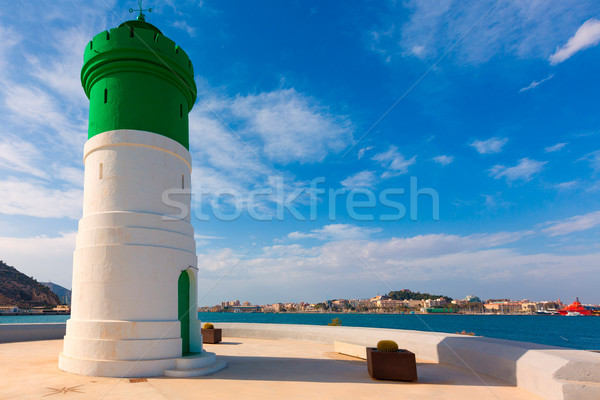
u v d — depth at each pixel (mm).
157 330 12367
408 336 16641
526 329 159625
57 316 181250
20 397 9156
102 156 13633
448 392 10008
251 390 10117
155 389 10070
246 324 24875
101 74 14328
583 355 9727
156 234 13227
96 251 12625
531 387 9852
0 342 20500
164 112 14438
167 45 14414
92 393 9555
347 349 16406
